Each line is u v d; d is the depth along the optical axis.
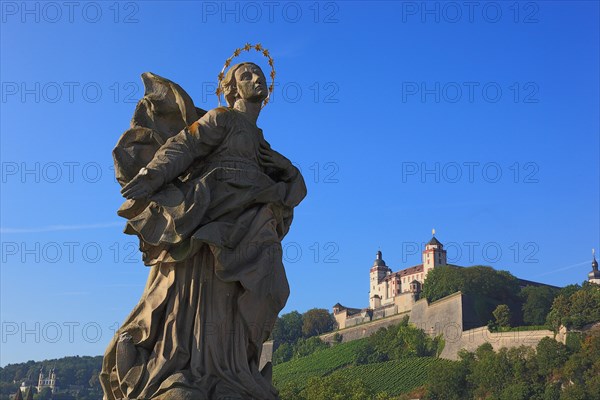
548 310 195.75
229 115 14.96
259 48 16.69
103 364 14.45
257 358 14.61
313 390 150.25
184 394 13.27
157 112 15.41
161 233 14.09
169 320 14.08
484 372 168.50
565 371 156.00
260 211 14.76
